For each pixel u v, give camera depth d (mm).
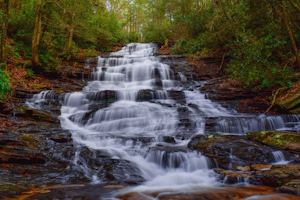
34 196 3125
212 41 14500
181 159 4957
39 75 11477
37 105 8430
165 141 6199
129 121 8016
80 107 9453
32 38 12148
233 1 13992
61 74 12266
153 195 3396
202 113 9234
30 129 5949
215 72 14070
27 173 4047
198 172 4660
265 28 11219
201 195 3379
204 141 5691
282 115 7754
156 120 8234
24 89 9203
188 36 19094
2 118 6285
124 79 14297
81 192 3441
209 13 17922
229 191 3533
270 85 10148
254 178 3914
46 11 11719
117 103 9906
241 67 10695
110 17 24578
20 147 4703
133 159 5129
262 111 9391
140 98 10656
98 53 20312
